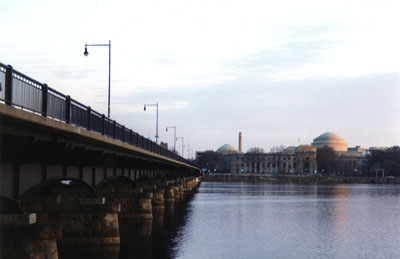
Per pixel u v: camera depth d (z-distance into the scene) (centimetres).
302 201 13112
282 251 5309
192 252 5022
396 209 10838
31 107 2569
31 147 2692
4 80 2250
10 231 2709
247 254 5069
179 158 11456
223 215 8769
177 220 7706
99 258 4291
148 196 7131
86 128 3616
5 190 2628
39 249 2733
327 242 5994
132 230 6234
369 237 6469
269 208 10538
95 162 4056
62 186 4466
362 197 15525
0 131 2348
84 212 4475
